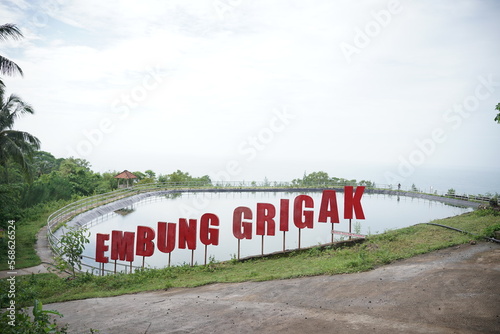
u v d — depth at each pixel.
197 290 15.07
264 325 9.73
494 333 7.81
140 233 20.89
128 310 12.92
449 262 13.49
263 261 20.03
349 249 19.30
